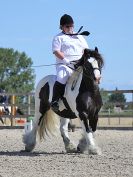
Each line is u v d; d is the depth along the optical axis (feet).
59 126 42.37
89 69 37.35
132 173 29.32
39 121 42.83
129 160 35.06
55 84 39.93
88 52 37.88
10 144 49.55
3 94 80.18
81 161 34.81
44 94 41.73
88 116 38.47
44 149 44.45
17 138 57.06
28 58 283.79
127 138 57.00
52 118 42.37
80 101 37.81
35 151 42.80
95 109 38.40
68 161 34.94
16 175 28.86
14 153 41.11
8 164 33.68
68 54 39.83
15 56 282.77
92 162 34.19
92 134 39.32
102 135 61.46
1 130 72.69
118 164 33.09
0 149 44.73
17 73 283.18
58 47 39.78
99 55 37.78
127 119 126.41
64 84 39.58
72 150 41.09
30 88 276.41
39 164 33.58
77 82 38.37
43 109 42.34
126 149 43.62
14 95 80.43
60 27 40.68
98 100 38.37
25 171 30.48
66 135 41.63
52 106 40.04
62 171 30.35
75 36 40.32
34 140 42.47
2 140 54.34
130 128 72.84
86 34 40.55
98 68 37.24
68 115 40.42
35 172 30.04
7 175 28.84
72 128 67.56
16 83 276.82
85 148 39.93
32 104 81.25
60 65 39.88
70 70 39.63
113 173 29.35
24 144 46.83
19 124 91.81
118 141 52.75
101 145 47.78
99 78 36.99
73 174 29.12
